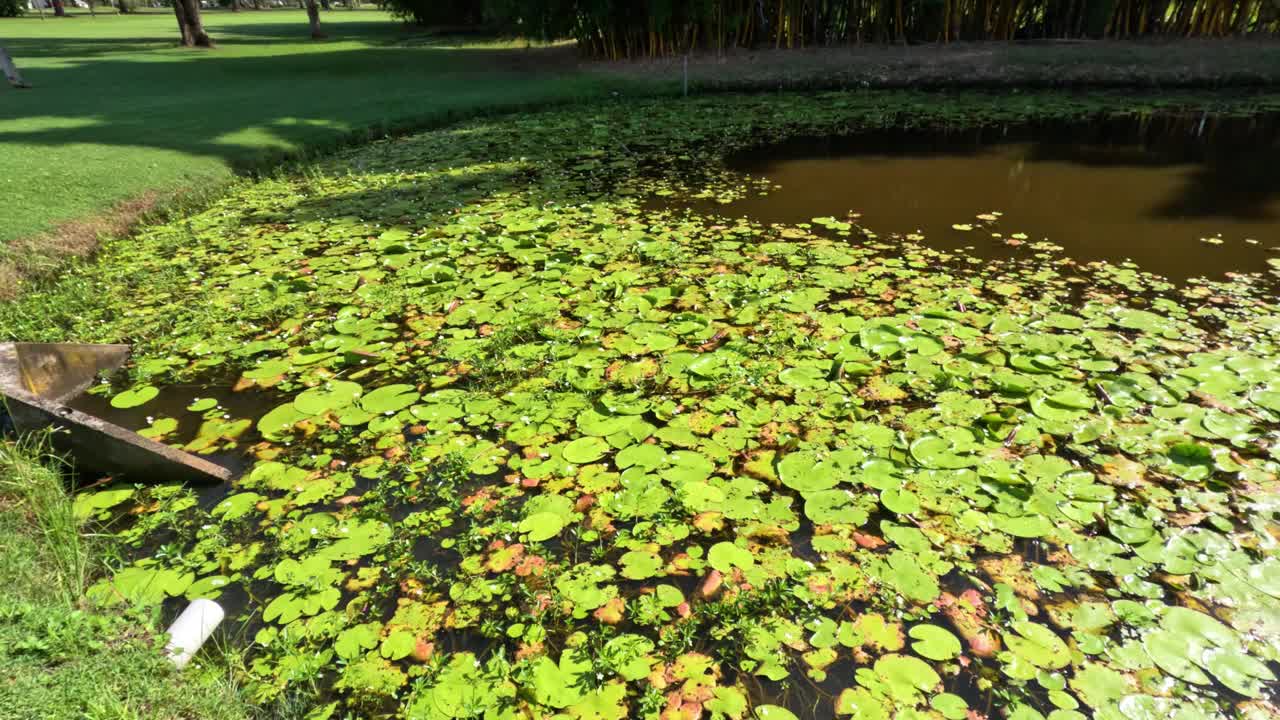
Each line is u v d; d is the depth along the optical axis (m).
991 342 3.34
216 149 7.07
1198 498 2.36
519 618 2.06
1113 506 2.34
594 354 3.42
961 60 11.20
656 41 12.50
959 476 2.50
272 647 1.98
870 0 12.21
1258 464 2.49
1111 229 4.86
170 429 3.04
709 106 9.98
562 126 8.90
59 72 13.00
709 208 5.60
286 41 19.88
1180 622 1.92
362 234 5.25
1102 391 2.92
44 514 2.39
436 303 4.06
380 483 2.63
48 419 2.66
